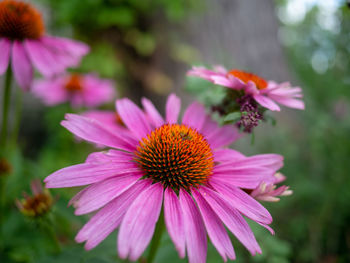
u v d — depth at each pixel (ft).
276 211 0.79
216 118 0.45
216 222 0.33
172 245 0.48
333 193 0.79
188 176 0.38
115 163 0.36
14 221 0.57
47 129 1.41
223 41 1.24
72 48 0.74
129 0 1.19
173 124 0.42
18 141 1.35
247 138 0.94
